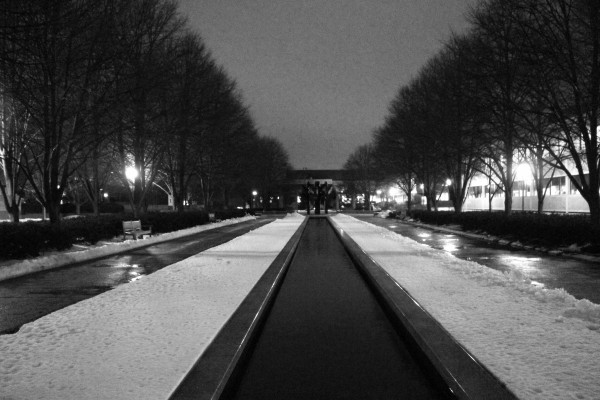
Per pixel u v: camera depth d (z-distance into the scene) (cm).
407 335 749
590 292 1038
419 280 1138
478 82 2250
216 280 1174
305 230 3403
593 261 1530
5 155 2172
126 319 787
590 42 1697
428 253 1706
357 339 784
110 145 2952
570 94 1988
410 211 4794
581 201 4019
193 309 857
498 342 638
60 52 1788
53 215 2002
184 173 4041
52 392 491
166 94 2741
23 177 2983
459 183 3600
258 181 7581
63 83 1961
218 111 3634
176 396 474
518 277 1162
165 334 694
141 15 2334
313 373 636
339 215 6366
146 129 2620
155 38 2419
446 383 532
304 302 1061
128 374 539
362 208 9869
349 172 9944
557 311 809
